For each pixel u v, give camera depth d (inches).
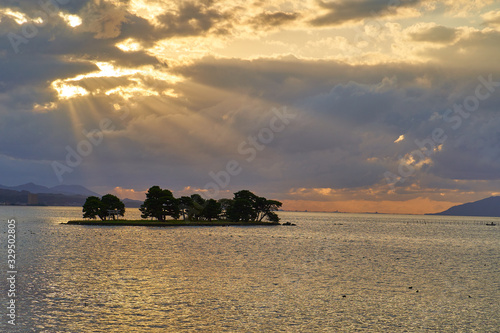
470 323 2234.3
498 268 4360.2
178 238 6899.6
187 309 2342.5
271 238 7623.0
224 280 3171.8
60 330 1956.2
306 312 2345.0
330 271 3769.7
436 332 2082.9
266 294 2736.2
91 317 2154.3
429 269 4126.5
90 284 2888.8
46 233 7568.9
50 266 3604.8
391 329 2106.3
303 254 5152.6
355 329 2087.8
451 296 2837.1
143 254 4640.8
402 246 6939.0
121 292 2677.2
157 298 2554.1
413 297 2778.1
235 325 2100.1
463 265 4547.2
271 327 2084.2
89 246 5378.9
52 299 2449.6
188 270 3592.5
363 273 3708.2
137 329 2006.6
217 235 7785.4
